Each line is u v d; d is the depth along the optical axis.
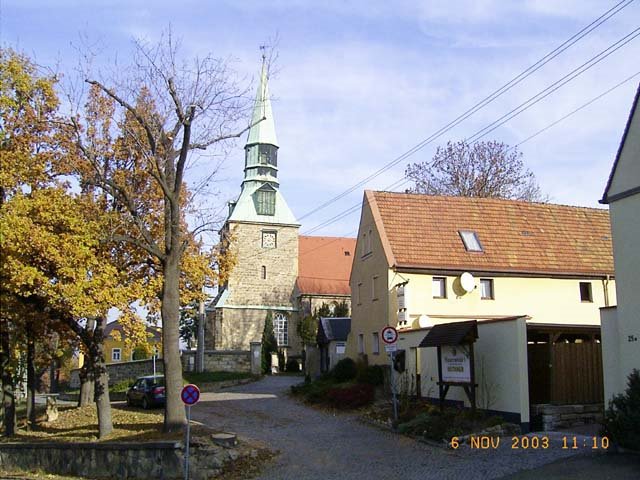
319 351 42.25
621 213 16.44
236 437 17.38
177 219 19.22
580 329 19.17
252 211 63.09
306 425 22.78
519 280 30.25
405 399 23.20
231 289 61.31
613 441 14.48
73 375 63.19
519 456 14.97
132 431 21.28
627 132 16.39
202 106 19.50
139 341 22.28
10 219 19.00
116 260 22.81
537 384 18.72
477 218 32.28
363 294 32.84
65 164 21.92
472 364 18.94
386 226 30.48
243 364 45.16
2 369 25.80
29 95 21.91
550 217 33.59
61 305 20.44
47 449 20.20
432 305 28.88
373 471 14.99
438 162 45.78
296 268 63.44
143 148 20.53
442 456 15.99
